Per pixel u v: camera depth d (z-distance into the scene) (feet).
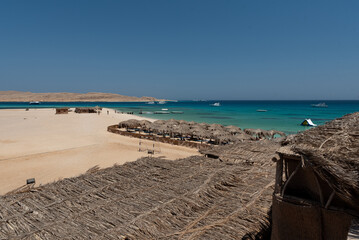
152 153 66.90
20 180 43.34
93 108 219.41
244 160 44.55
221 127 107.04
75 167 52.29
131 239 20.01
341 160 14.98
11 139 81.20
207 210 26.25
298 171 18.17
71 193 26.81
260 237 22.57
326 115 242.78
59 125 121.08
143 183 30.55
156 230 21.54
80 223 21.36
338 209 15.49
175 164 38.37
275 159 18.30
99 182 30.01
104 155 63.82
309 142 17.92
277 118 209.77
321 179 16.37
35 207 23.44
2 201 23.75
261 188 31.60
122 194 27.30
